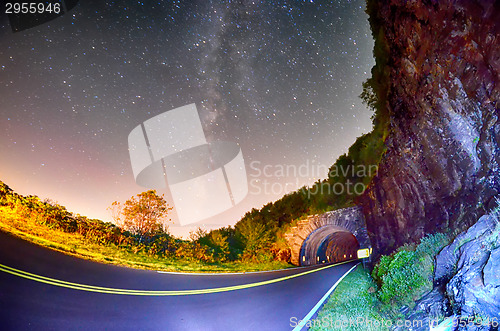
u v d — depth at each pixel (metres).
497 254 4.17
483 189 7.80
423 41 11.51
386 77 18.00
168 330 6.17
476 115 8.58
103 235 17.05
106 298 7.40
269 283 14.11
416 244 11.16
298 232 30.98
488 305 3.79
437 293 5.56
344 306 8.43
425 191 11.56
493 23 7.79
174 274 13.12
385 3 14.95
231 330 6.61
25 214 15.10
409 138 13.09
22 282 7.04
